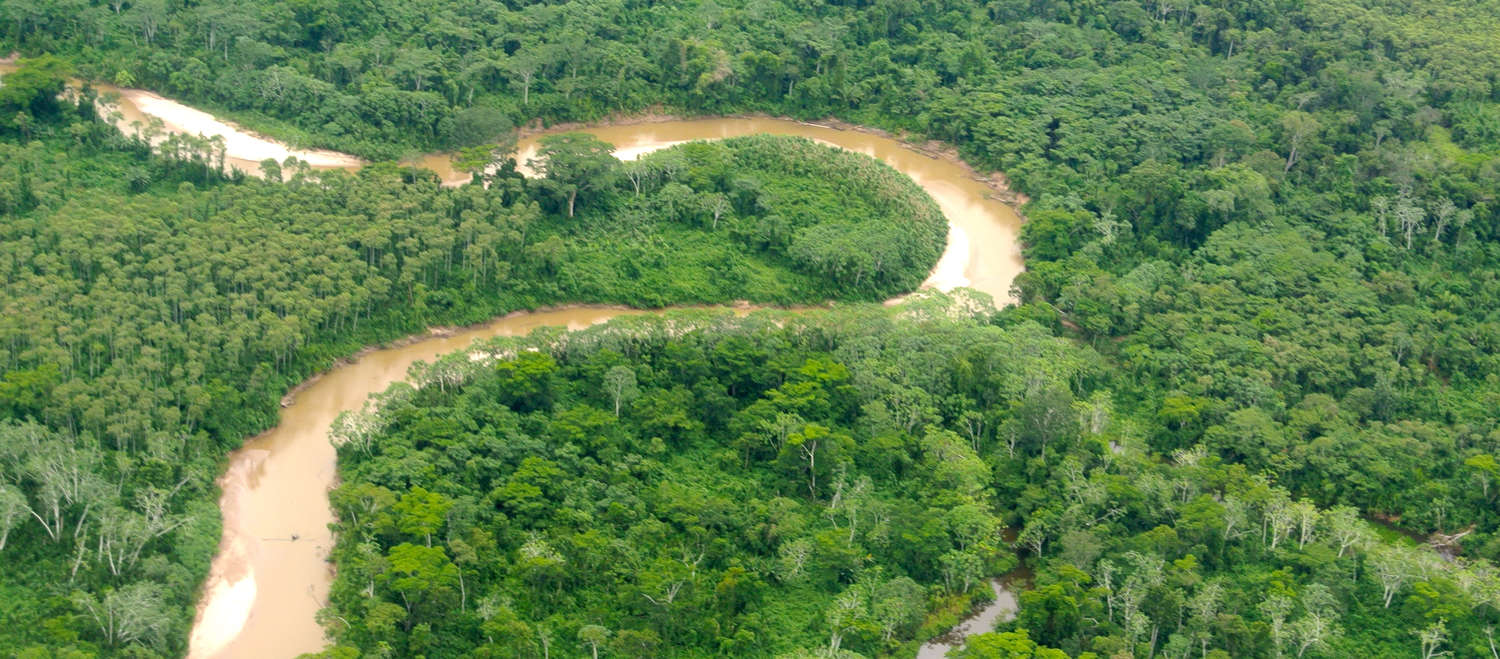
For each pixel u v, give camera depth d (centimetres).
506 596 17162
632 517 18400
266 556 18088
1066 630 17288
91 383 19150
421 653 16325
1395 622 18125
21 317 19712
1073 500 19362
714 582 17712
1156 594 17638
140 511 17688
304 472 19488
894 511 18738
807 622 17538
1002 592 18525
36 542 16950
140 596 16225
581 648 16738
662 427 19838
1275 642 17338
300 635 17050
